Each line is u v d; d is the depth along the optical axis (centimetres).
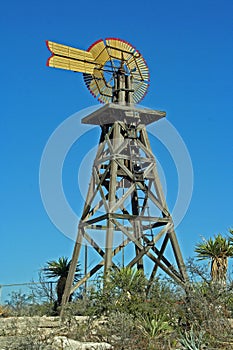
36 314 2181
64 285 2458
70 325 1750
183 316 1617
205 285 1667
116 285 1892
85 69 2731
